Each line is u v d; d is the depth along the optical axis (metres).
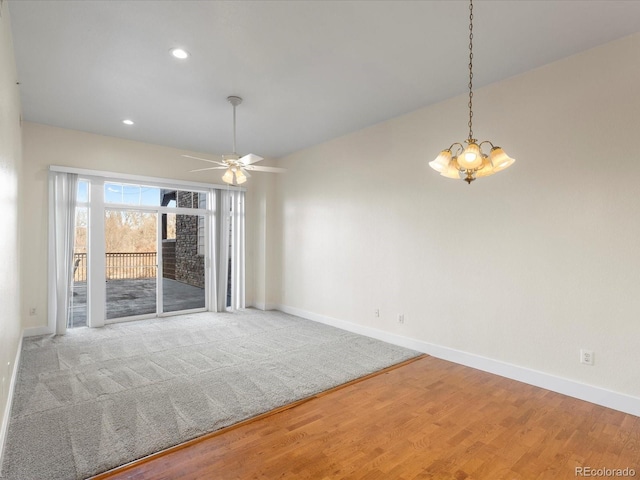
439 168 2.11
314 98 3.93
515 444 2.36
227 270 6.50
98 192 5.31
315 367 3.70
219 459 2.17
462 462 2.17
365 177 4.95
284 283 6.45
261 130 5.05
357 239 5.07
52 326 4.88
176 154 5.98
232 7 2.42
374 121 4.68
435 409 2.84
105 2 2.37
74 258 5.21
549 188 3.20
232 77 3.44
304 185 6.02
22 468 2.03
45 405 2.80
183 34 2.74
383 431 2.51
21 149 4.26
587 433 2.49
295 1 2.36
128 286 5.75
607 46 2.88
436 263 4.10
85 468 2.04
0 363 2.17
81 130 5.07
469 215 3.79
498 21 2.58
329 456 2.22
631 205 2.77
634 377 2.76
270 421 2.64
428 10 2.46
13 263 3.13
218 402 2.89
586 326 3.00
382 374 3.57
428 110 4.16
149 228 5.94
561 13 2.50
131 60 3.12
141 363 3.75
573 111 3.06
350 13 2.49
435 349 4.10
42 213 4.84
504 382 3.37
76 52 2.99
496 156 2.02
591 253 2.97
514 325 3.44
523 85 3.37
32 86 3.62
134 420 2.58
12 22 2.57
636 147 2.75
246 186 6.82
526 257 3.36
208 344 4.45
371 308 4.85
